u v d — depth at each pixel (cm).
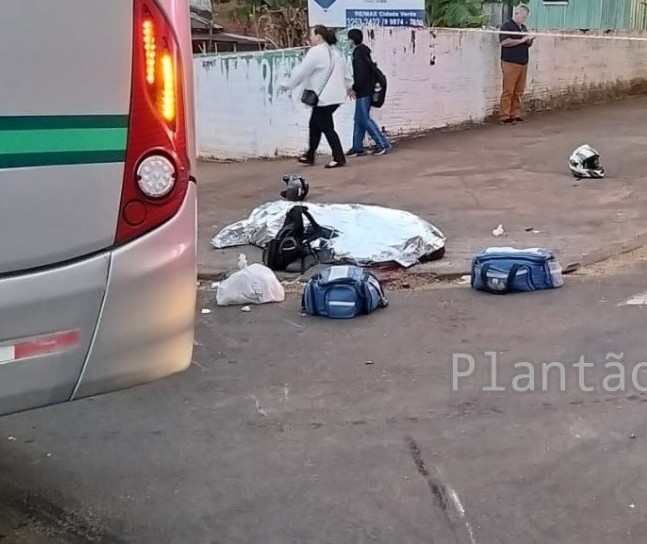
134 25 273
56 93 263
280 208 860
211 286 729
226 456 416
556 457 404
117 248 280
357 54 1282
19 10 254
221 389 497
